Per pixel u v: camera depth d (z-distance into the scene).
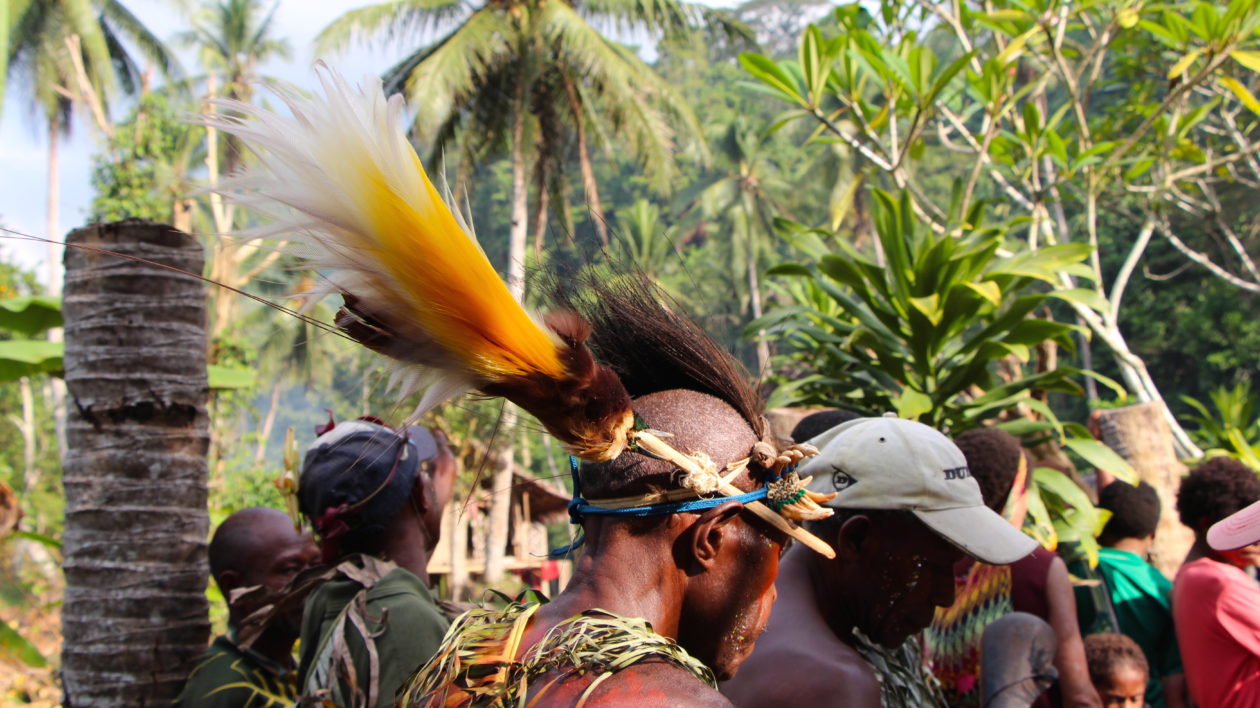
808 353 5.50
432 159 17.47
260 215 1.06
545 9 19.48
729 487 1.26
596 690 1.10
